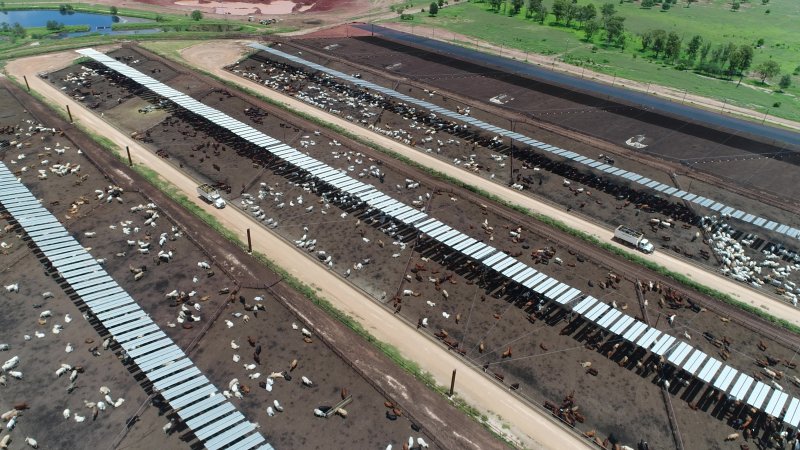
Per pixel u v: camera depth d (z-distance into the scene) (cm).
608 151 12719
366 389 6594
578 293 7881
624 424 6394
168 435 5878
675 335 7575
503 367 7062
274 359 6894
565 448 6159
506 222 9969
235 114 13612
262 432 5969
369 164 11688
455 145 12794
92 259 8150
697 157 12794
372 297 8138
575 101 15750
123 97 14438
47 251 8206
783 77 17988
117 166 11125
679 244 9712
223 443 5594
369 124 13725
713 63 19288
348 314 7812
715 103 16300
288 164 11525
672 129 14212
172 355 6594
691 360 6844
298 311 7694
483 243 8925
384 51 19300
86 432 5884
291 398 6391
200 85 15225
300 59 17512
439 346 7375
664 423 6400
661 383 6869
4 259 8344
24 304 7538
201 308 7612
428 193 10688
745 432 6275
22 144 11631
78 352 6831
